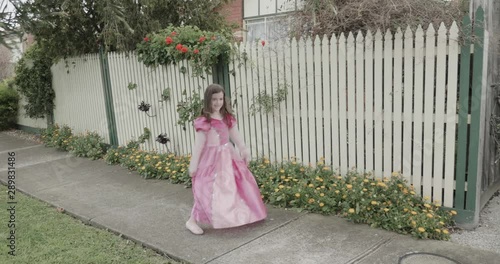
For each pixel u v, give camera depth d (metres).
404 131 4.42
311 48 4.97
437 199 4.32
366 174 4.74
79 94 9.21
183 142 6.91
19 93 11.71
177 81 6.75
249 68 5.64
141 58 7.13
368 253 3.67
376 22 4.49
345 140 4.89
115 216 4.96
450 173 4.20
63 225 4.82
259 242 4.02
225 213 4.17
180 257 3.80
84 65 8.84
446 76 4.09
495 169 5.01
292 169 5.26
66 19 7.91
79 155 8.52
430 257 3.53
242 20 11.32
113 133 8.39
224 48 5.80
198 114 6.42
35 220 5.00
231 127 4.35
